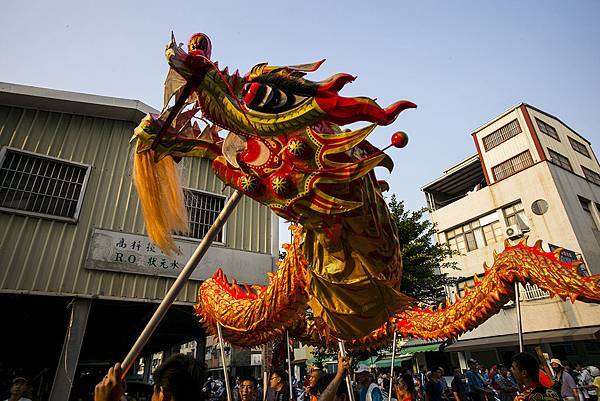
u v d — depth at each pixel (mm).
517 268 2484
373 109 1378
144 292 7910
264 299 2318
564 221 16172
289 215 1619
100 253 7645
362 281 1601
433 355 18984
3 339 10477
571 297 2186
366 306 1646
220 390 12414
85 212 7852
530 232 17062
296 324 3107
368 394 4387
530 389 2861
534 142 18312
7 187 7270
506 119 19797
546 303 15867
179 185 1870
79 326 7039
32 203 7418
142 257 8070
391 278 1760
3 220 7004
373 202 1685
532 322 16109
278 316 2252
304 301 2154
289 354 3359
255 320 2379
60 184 7855
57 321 9383
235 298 2748
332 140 1497
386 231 1730
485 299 2607
